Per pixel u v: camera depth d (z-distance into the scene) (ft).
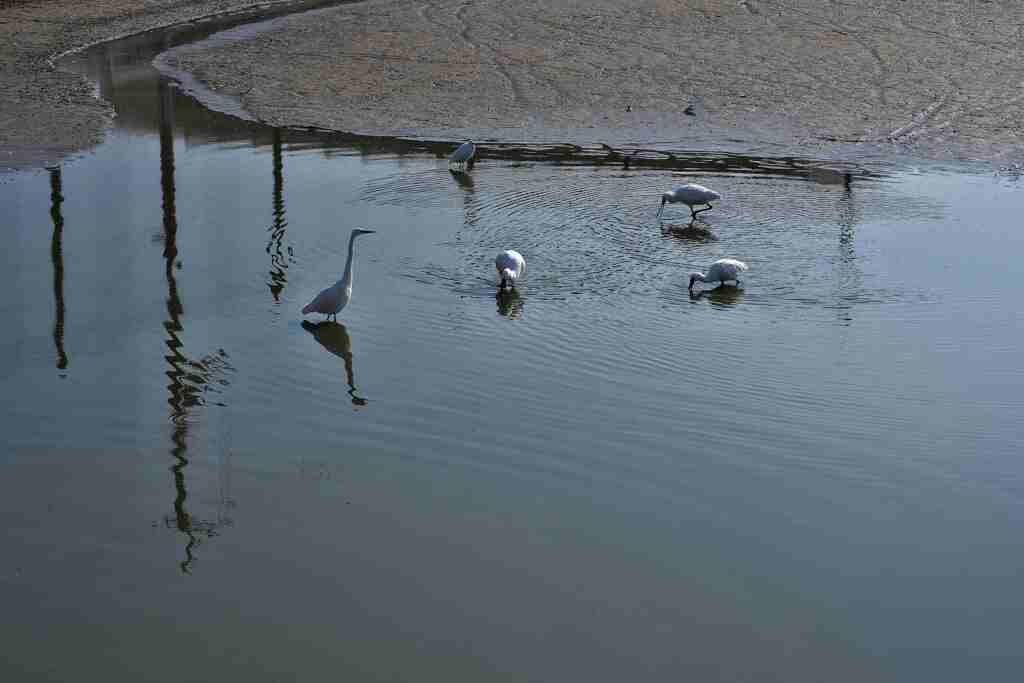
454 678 28.68
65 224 66.64
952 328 50.47
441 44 124.26
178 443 40.42
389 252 61.21
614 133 91.97
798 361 47.14
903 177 78.07
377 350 48.39
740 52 117.50
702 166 81.20
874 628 30.71
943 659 29.55
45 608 31.37
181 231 65.21
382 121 96.43
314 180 77.05
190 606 31.48
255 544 34.32
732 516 35.86
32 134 90.33
